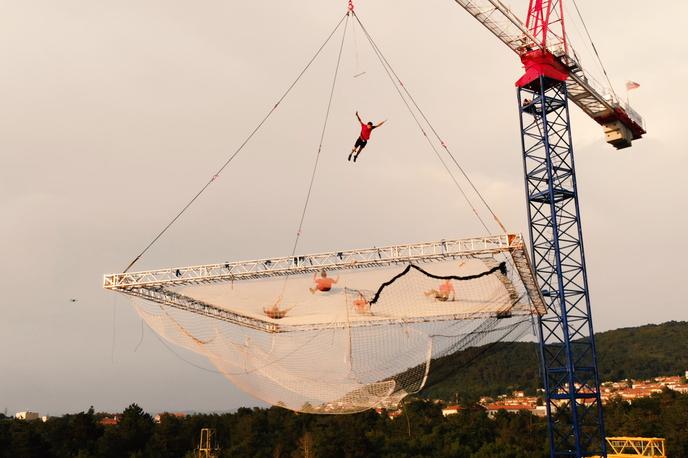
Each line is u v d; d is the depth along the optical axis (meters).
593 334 45.44
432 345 19.16
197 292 22.27
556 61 48.91
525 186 48.81
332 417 88.19
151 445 77.19
